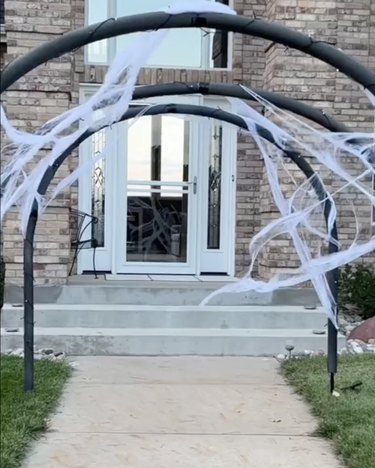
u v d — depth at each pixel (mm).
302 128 5281
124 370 5258
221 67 7695
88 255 7539
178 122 7566
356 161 5336
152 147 7555
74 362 5465
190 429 3982
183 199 7645
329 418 4082
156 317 6102
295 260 6492
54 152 4148
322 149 4398
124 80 3402
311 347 5887
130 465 3434
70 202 6934
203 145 7602
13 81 2701
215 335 5840
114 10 7504
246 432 3947
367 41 7324
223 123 5906
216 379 5059
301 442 3799
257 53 7590
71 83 6586
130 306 6258
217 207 7738
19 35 6227
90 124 4125
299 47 2846
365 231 6879
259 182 7664
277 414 4270
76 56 7246
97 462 3463
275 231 5801
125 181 7504
